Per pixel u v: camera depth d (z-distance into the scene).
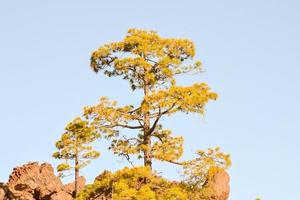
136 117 31.95
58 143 54.69
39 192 55.06
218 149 31.06
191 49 33.69
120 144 32.22
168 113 31.28
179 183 31.02
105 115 32.12
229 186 39.78
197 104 31.05
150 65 32.28
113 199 29.70
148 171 30.34
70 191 56.28
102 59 33.62
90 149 55.09
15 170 57.75
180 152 31.27
